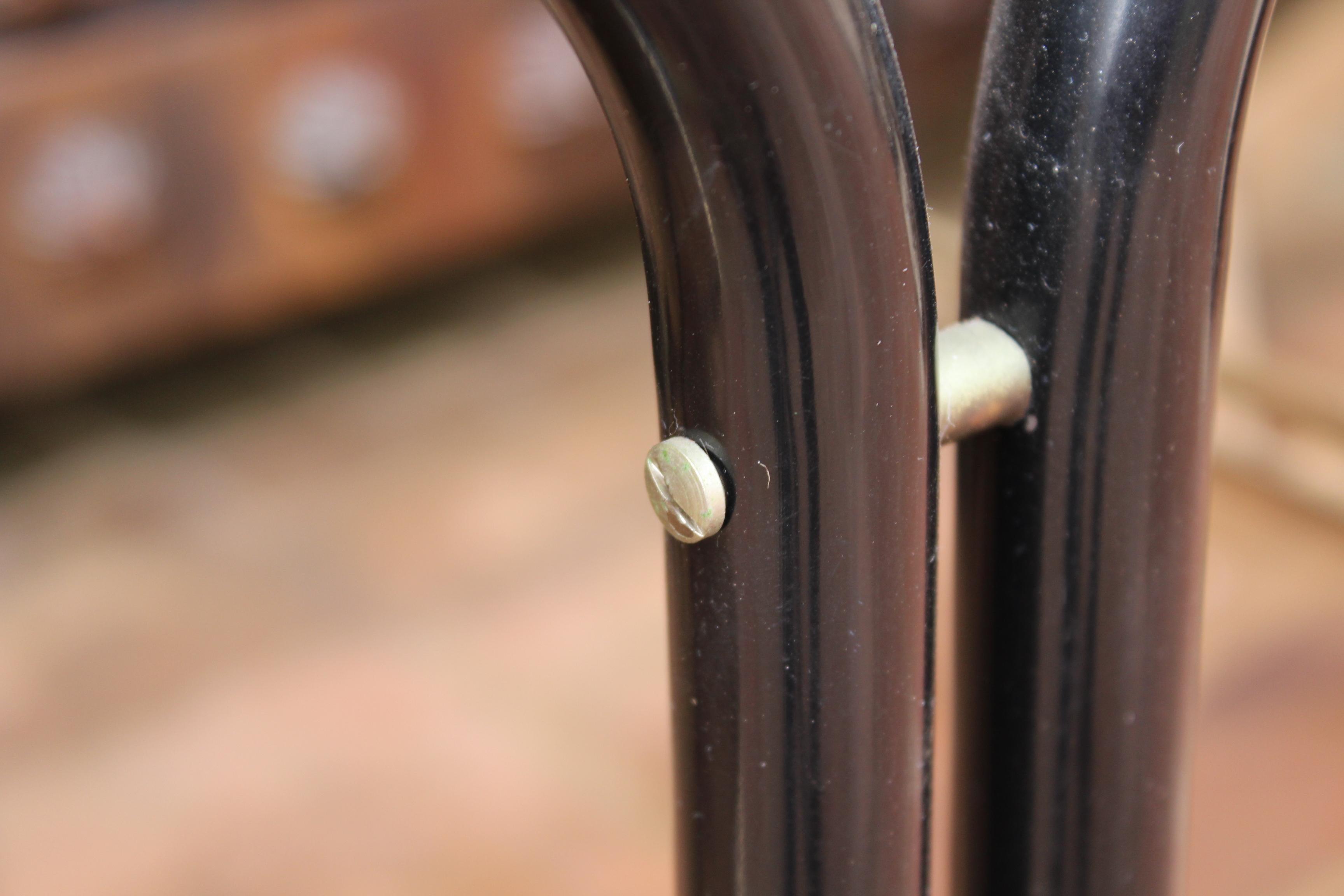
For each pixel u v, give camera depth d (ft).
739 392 0.82
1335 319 2.81
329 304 4.57
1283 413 2.51
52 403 4.13
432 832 2.84
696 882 0.90
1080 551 0.91
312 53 3.63
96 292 3.51
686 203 0.81
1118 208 0.86
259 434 4.03
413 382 4.25
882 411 0.83
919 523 0.85
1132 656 0.92
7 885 2.72
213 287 3.70
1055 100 0.86
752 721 0.86
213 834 2.84
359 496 3.77
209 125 3.55
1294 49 3.27
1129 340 0.88
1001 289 0.89
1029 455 0.90
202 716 3.11
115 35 3.40
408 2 3.72
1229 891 2.53
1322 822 2.67
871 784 0.87
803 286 0.81
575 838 2.81
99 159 3.40
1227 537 3.28
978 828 0.97
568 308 4.59
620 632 3.32
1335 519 2.53
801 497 0.83
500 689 3.17
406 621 3.36
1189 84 0.85
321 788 2.94
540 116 4.06
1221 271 0.88
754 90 0.79
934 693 0.88
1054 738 0.93
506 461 3.90
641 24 0.78
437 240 4.05
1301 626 3.10
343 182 3.76
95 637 3.32
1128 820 0.95
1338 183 2.96
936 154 4.82
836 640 0.85
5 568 3.52
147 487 3.81
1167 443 0.89
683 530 0.84
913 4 4.48
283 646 3.30
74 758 3.01
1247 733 2.87
